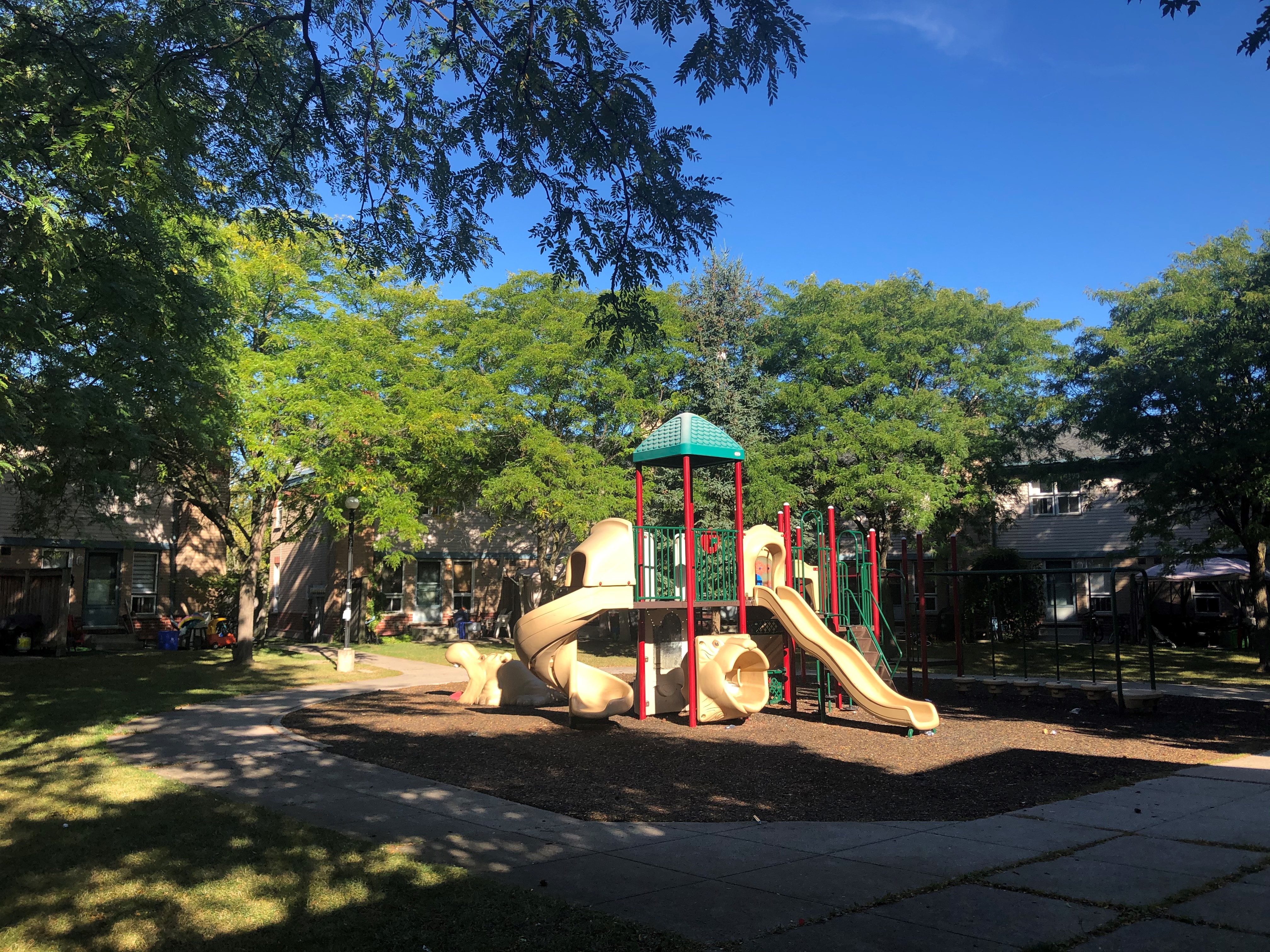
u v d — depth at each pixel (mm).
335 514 21234
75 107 9055
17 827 6703
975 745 10727
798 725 12516
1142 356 18438
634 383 23812
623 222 8188
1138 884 5227
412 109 8695
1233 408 16984
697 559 14094
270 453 18984
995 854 5930
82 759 9672
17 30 9102
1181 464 16734
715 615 16188
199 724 12375
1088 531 31125
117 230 10312
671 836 6477
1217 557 27406
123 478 14398
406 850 6078
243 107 9180
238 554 36375
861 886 5238
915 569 30719
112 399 11984
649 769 9219
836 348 22984
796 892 5121
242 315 19703
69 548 26688
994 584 29516
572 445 23250
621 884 5305
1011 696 15836
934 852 6004
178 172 9797
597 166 7855
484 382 22234
